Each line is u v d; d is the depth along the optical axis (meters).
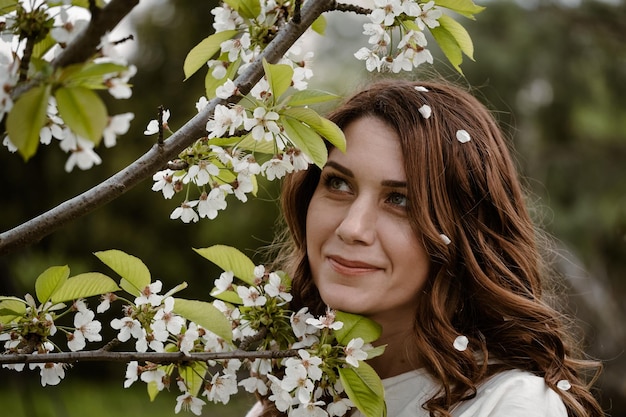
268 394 1.88
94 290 1.38
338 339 1.49
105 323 6.80
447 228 1.69
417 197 1.62
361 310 1.61
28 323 1.32
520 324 1.76
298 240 1.97
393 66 1.48
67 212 1.16
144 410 7.48
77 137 0.99
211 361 1.50
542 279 2.18
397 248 1.62
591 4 7.11
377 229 1.62
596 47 7.25
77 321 1.36
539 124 7.38
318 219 1.67
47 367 1.33
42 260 7.03
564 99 7.30
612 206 6.99
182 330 1.48
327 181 1.68
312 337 1.52
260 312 1.56
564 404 1.71
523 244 1.84
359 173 1.63
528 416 1.59
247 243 7.55
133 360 1.35
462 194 1.74
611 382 6.15
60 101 0.96
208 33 7.29
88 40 0.96
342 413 1.49
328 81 8.34
